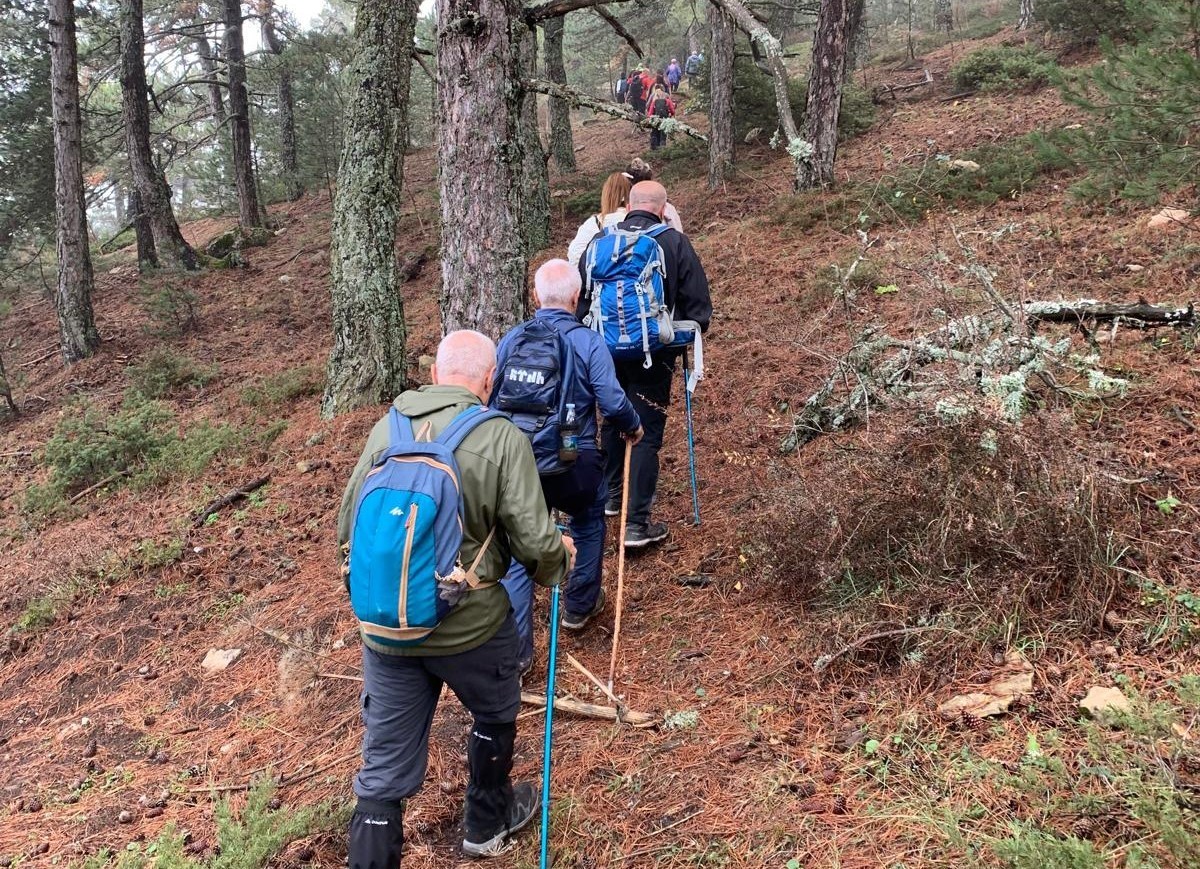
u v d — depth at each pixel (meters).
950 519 3.31
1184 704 2.59
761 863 2.55
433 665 2.49
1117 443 3.87
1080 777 2.47
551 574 2.58
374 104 7.91
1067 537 3.11
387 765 2.48
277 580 5.57
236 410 9.41
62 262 12.71
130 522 6.97
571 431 3.46
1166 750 2.43
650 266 4.15
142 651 5.19
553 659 2.92
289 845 3.12
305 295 14.55
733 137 13.28
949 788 2.59
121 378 11.91
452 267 4.89
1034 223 7.27
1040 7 14.48
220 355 12.04
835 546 3.67
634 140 21.59
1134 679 2.76
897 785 2.68
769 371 6.32
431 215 16.70
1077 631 3.01
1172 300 5.11
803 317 7.03
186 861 3.03
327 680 4.30
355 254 8.04
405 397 2.62
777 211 10.16
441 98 4.77
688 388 4.71
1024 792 2.47
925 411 3.70
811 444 5.09
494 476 2.46
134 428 8.33
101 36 19.39
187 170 28.06
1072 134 5.82
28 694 5.08
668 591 4.27
